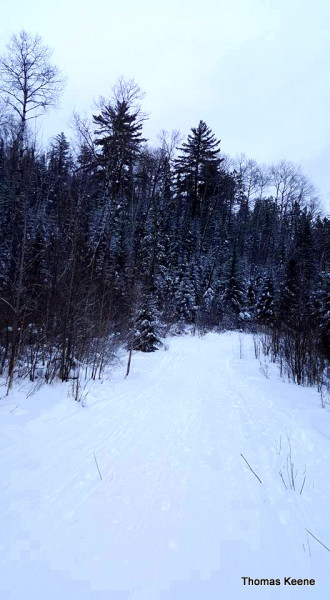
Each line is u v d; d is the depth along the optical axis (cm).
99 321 1187
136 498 427
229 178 4653
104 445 586
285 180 5778
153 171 3031
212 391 1012
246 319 2905
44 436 599
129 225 2741
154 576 303
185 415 776
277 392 1005
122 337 1483
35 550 326
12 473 462
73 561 315
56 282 1030
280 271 3553
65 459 522
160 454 561
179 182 4094
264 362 1505
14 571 299
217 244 3844
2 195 1367
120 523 375
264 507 418
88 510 395
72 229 1334
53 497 418
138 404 852
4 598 271
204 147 4059
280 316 1711
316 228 4912
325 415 780
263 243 5100
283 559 330
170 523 380
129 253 2402
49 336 974
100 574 302
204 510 407
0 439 551
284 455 567
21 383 837
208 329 2630
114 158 2117
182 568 314
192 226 3581
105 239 1992
